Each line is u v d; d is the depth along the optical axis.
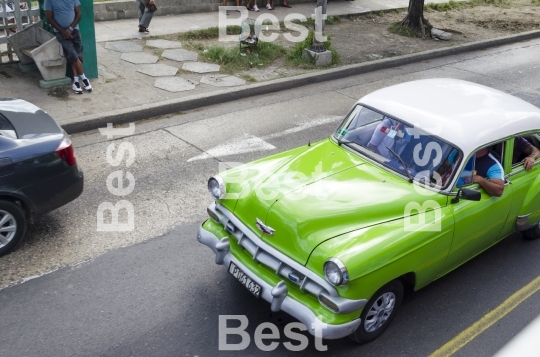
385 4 19.88
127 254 5.78
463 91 5.92
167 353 4.50
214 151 8.34
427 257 4.62
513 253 6.30
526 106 5.92
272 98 11.03
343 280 3.95
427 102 5.53
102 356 4.41
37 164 5.48
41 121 5.95
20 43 10.24
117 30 13.56
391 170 5.05
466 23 18.78
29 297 5.03
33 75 10.38
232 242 4.81
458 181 4.92
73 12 9.50
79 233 6.07
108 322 4.80
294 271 4.31
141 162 7.84
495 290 5.62
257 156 8.24
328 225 4.36
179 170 7.66
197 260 5.78
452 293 5.52
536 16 20.59
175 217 6.54
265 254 4.49
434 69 13.88
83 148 8.17
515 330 5.06
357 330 4.50
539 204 5.85
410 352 4.68
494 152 5.33
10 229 5.52
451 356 4.68
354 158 5.25
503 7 21.88
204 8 16.00
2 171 5.26
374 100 5.63
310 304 4.21
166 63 11.89
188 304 5.10
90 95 9.85
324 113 10.34
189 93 10.38
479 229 5.16
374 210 4.54
